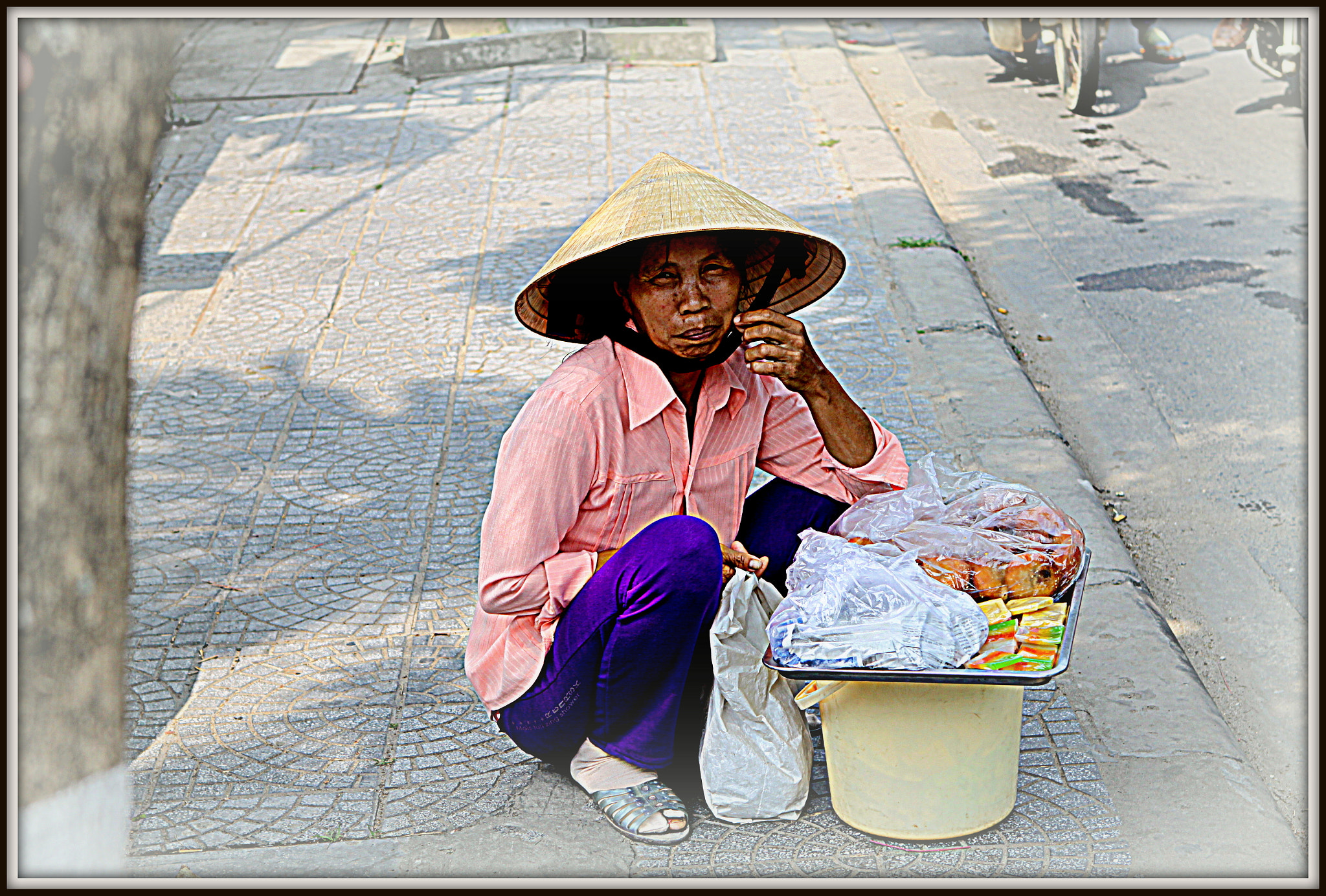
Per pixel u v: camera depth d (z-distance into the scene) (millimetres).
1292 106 8062
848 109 7953
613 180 6828
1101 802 2346
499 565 2160
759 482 3688
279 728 2709
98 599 1039
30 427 953
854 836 2254
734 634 2182
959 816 2203
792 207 6344
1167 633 2959
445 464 3996
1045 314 5312
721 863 2191
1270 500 3869
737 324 2152
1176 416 4422
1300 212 6285
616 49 9352
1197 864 2166
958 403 4297
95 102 973
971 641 1999
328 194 6797
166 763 2582
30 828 996
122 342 1043
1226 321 5125
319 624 3139
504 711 2371
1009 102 8523
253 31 10828
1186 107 8203
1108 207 6520
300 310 5309
